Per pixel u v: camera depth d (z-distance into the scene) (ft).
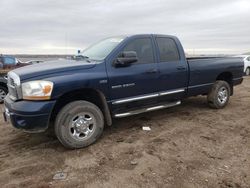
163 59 17.51
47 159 12.73
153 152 13.25
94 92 14.66
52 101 12.75
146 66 16.38
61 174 11.19
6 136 16.21
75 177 10.94
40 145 14.58
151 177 10.79
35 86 12.51
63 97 13.94
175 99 18.83
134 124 17.98
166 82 17.49
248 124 17.85
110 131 16.62
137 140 14.98
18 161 12.59
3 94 28.04
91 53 16.87
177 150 13.48
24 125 12.60
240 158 12.44
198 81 19.79
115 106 15.33
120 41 15.99
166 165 11.81
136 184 10.29
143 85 16.25
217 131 16.42
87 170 11.51
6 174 11.34
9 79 14.35
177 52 18.43
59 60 16.69
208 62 20.42
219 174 10.93
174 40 18.42
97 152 13.42
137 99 16.14
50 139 15.51
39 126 12.69
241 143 14.35
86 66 14.10
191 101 25.09
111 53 15.20
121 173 11.18
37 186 10.29
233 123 18.10
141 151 13.39
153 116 19.95
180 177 10.75
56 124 13.23
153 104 17.52
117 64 15.10
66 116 13.23
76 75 13.50
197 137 15.37
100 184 10.36
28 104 12.50
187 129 16.84
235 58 23.20
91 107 13.98
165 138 15.24
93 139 14.25
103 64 14.70
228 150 13.41
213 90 21.27
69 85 13.14
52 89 12.65
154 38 17.30
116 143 14.58
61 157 12.91
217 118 19.33
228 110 21.76
